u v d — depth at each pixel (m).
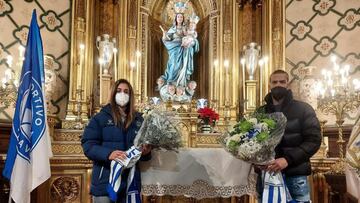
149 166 2.81
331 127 4.61
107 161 2.45
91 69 4.71
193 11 5.47
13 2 4.42
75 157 3.62
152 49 5.33
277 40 4.95
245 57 4.98
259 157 2.32
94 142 2.50
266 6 5.12
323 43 4.94
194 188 2.89
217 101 4.99
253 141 2.28
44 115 2.94
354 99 3.78
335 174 3.29
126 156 2.43
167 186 2.85
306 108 2.46
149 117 2.51
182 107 4.60
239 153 2.34
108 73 4.60
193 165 2.90
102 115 2.59
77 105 4.43
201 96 5.31
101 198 2.46
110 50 4.62
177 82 4.86
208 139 4.41
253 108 4.75
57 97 4.57
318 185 3.76
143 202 3.83
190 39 4.89
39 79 2.98
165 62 5.39
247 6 5.33
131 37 4.93
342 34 4.84
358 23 4.75
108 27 4.98
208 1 5.35
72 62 4.54
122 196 2.51
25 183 2.85
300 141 2.42
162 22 5.45
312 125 2.39
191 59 4.96
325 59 4.89
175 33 4.96
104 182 2.46
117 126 2.55
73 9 4.65
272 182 2.39
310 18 5.07
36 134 2.88
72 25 4.62
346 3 4.87
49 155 2.94
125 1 4.96
